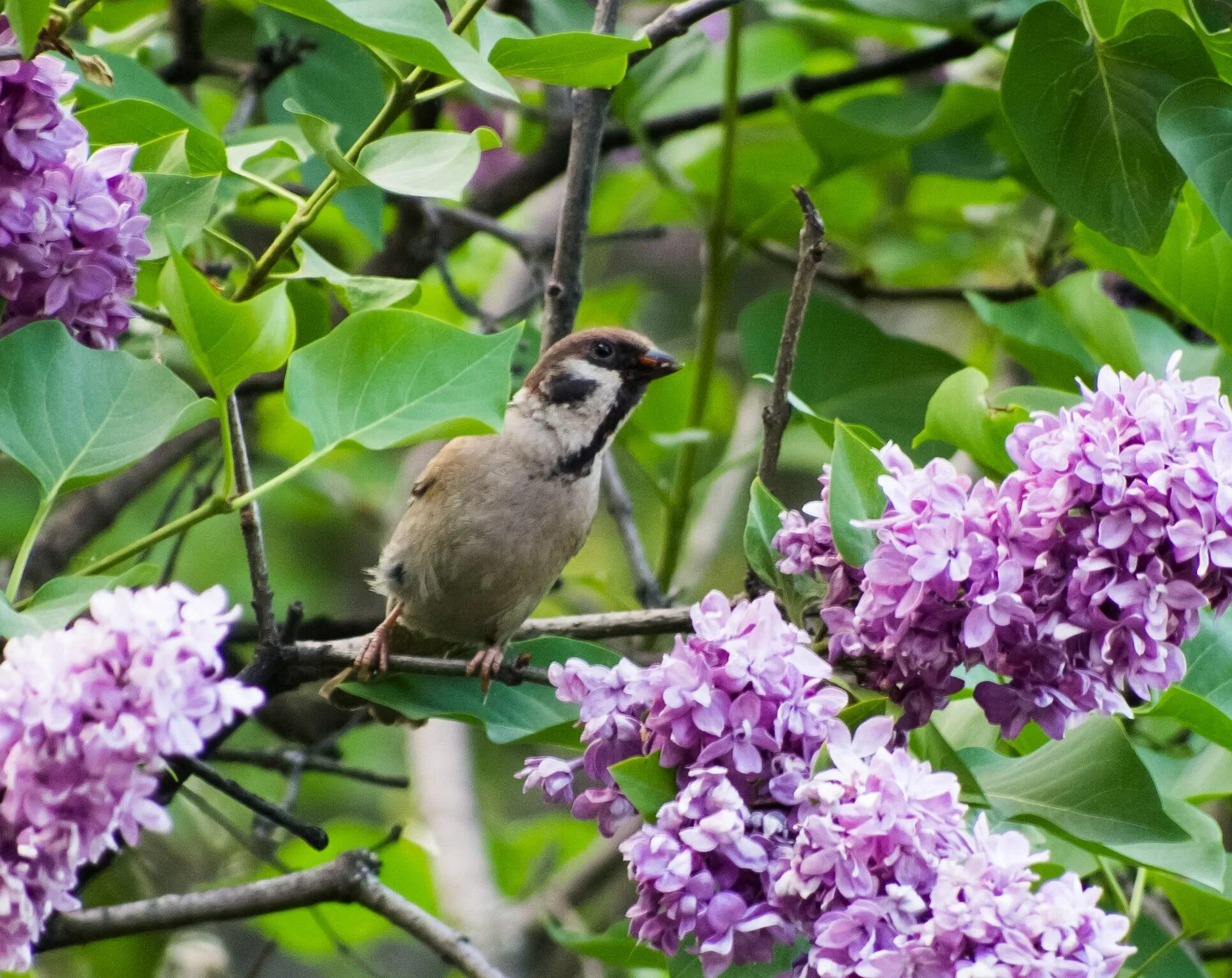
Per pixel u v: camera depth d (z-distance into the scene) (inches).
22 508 501.7
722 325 649.0
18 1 181.6
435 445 524.1
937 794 184.2
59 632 159.8
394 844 438.3
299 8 198.4
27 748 153.1
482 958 281.7
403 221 424.8
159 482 520.1
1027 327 340.8
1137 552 194.2
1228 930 332.2
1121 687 203.8
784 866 184.9
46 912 160.6
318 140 231.3
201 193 255.1
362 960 366.9
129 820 156.1
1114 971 173.9
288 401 209.9
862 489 215.6
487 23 258.4
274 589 545.0
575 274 320.5
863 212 487.8
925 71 470.0
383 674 272.5
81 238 207.2
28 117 195.2
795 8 473.1
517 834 486.0
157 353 280.5
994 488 204.4
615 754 204.8
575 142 316.8
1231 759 266.7
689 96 504.7
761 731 189.9
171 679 152.1
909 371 372.8
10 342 205.2
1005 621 195.0
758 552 230.8
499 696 271.1
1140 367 315.9
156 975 402.9
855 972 174.9
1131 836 212.5
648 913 190.1
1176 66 246.4
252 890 292.2
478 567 326.6
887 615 201.8
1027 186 387.5
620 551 593.0
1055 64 248.2
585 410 333.7
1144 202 251.8
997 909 172.1
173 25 401.7
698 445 405.7
